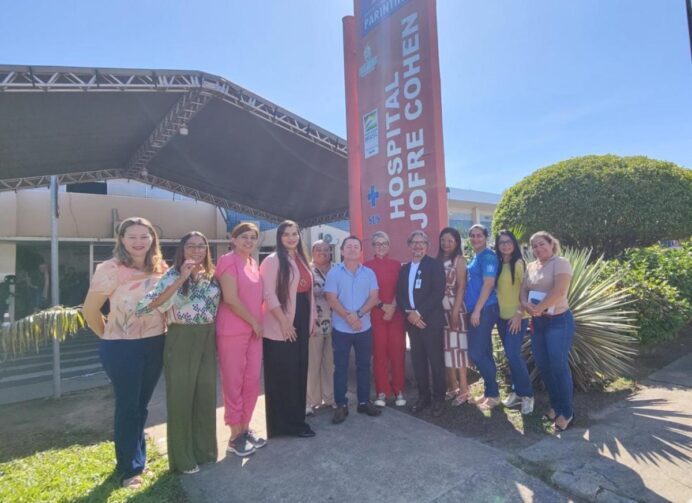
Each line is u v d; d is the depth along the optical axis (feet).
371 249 18.67
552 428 11.43
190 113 25.32
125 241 10.02
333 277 13.28
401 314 13.99
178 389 10.16
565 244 24.52
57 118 23.91
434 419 12.75
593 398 13.41
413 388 15.75
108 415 15.08
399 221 17.28
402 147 17.13
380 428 12.25
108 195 40.63
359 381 13.41
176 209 44.96
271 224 52.60
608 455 9.73
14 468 10.87
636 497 8.07
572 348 13.84
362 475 9.67
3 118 22.36
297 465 10.31
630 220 22.35
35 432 13.66
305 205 44.83
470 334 13.19
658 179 22.59
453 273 13.55
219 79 23.29
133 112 25.71
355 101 20.51
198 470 10.29
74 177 35.32
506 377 15.46
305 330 12.20
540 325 12.01
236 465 10.48
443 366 13.28
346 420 12.94
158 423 13.94
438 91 15.99
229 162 34.81
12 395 18.26
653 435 10.56
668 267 18.97
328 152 30.58
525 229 24.79
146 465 10.74
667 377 14.99
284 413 11.89
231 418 11.04
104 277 9.66
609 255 24.26
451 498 8.58
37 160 29.76
